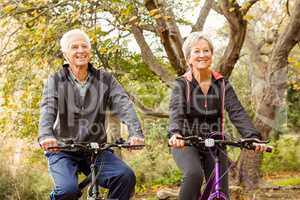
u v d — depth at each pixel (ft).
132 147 16.14
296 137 60.08
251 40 44.01
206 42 17.99
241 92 44.65
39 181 36.40
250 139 16.07
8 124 34.78
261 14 47.44
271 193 38.40
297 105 59.98
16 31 32.55
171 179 49.62
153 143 52.47
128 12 29.96
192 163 16.84
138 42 36.14
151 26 35.65
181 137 15.98
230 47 34.47
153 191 46.26
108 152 17.35
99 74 17.76
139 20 34.09
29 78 33.40
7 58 33.65
